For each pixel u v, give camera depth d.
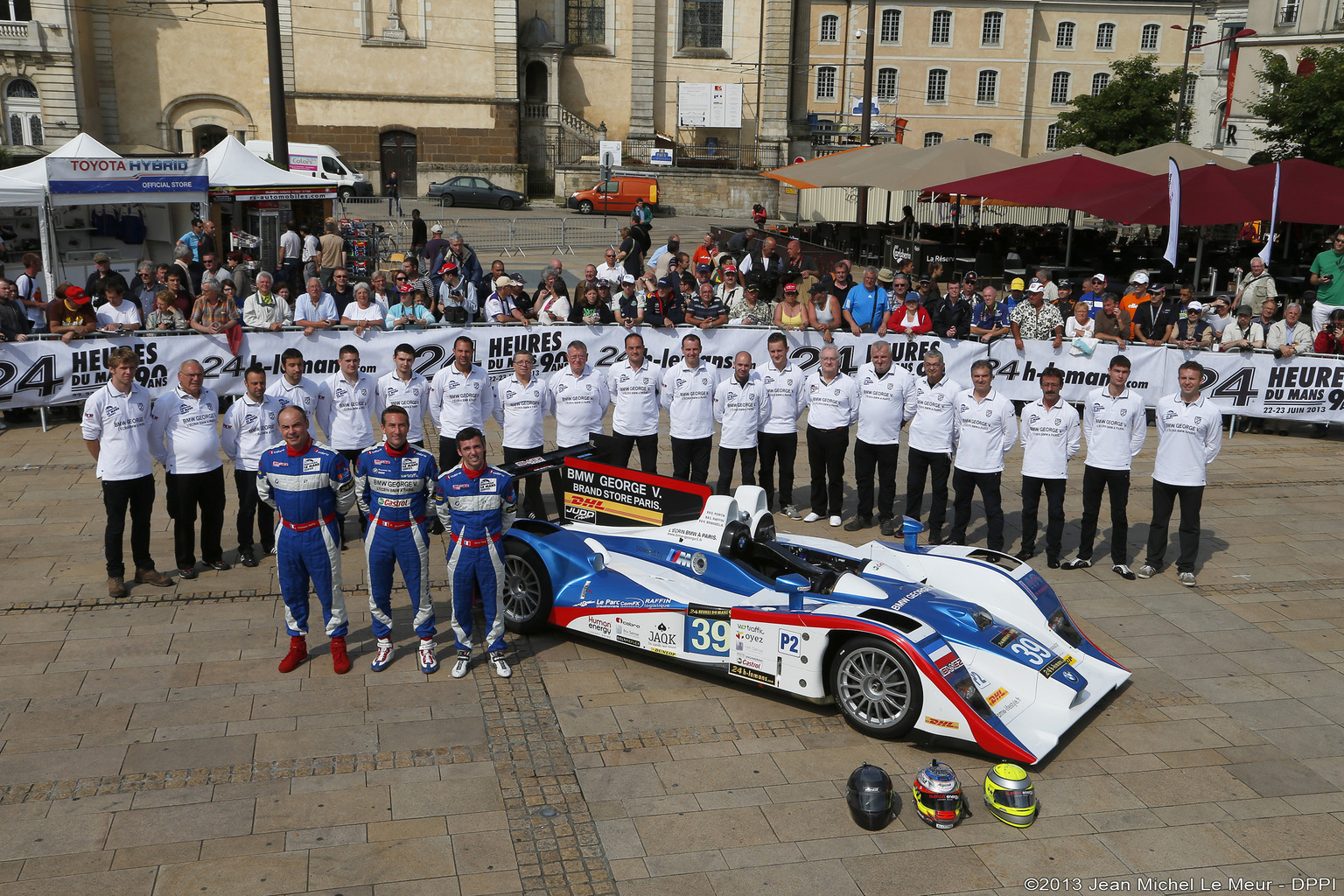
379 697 6.54
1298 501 11.16
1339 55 26.97
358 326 12.16
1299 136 27.41
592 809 5.40
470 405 9.41
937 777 5.31
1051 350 13.40
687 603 6.80
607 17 45.12
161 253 19.39
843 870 4.96
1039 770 5.89
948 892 4.82
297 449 6.57
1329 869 5.06
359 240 20.56
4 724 6.03
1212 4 50.78
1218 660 7.41
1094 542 9.92
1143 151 21.00
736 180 43.09
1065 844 5.21
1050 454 8.94
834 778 5.76
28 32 36.84
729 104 45.81
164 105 40.69
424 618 6.86
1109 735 6.32
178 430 8.03
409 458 6.68
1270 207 16.61
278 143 19.06
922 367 13.39
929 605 6.68
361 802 5.39
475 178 39.88
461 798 5.46
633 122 45.53
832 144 47.75
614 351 13.20
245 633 7.41
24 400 11.34
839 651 6.30
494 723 6.27
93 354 11.56
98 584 8.11
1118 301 14.41
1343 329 13.31
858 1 49.66
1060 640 6.86
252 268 17.12
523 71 44.56
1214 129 46.38
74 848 4.95
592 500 7.94
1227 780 5.84
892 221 30.67
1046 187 17.52
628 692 6.74
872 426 9.85
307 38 40.75
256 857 4.92
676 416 10.05
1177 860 5.09
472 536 6.68
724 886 4.82
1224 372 13.28
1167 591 8.71
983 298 14.05
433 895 4.70
